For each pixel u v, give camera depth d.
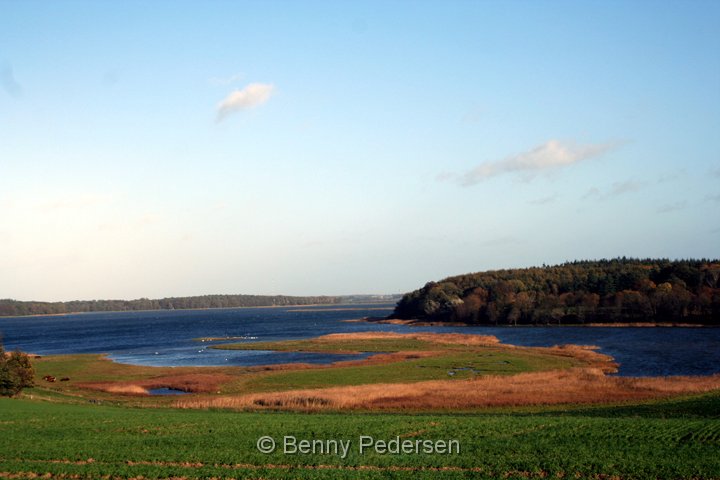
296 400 52.03
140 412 45.28
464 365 80.94
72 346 143.12
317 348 112.69
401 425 36.88
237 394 61.38
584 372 68.25
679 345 101.19
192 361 99.56
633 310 162.25
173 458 29.80
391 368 78.94
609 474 27.11
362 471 27.73
